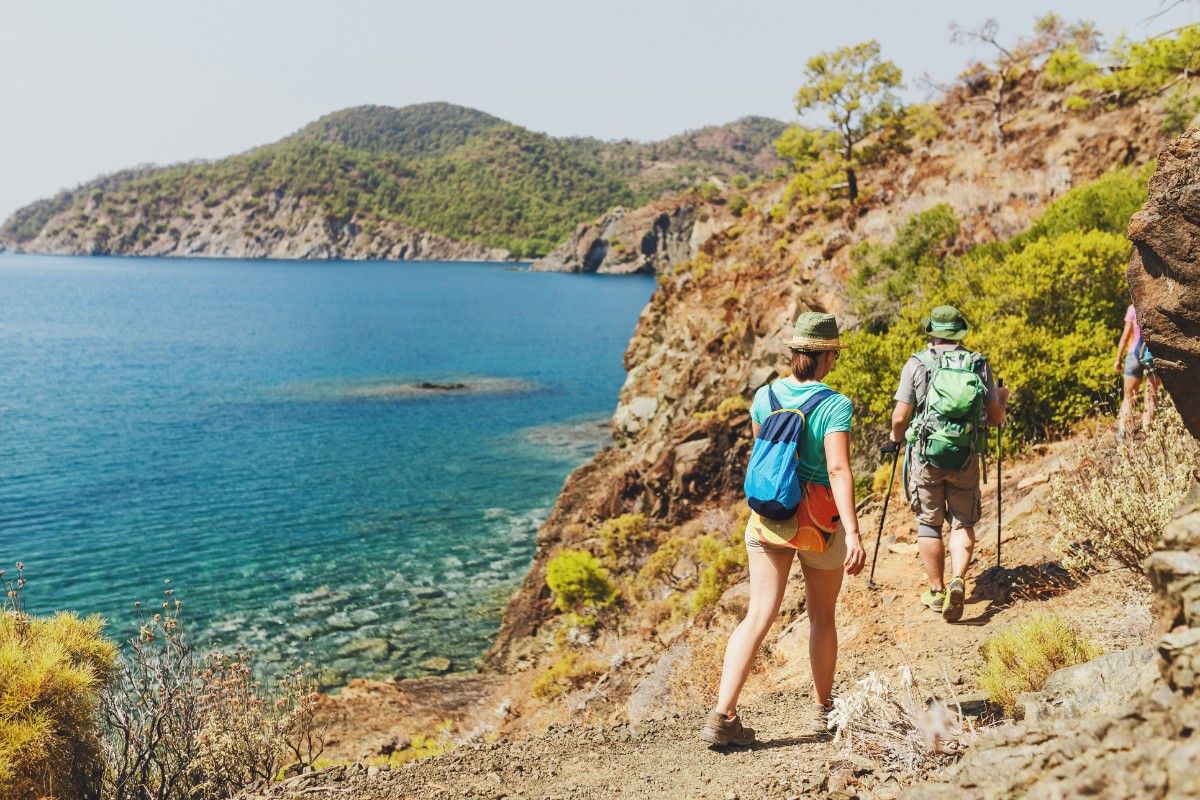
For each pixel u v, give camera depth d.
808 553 3.83
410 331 101.94
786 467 3.68
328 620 20.88
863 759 3.47
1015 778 2.25
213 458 38.91
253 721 5.79
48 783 4.11
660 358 30.45
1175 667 2.07
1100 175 19.48
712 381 23.64
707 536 15.84
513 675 14.34
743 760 3.99
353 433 44.53
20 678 4.18
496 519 29.55
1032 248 11.18
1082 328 10.15
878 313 16.38
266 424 47.16
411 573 24.22
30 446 41.34
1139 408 7.46
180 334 97.31
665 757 4.34
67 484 34.28
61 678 4.28
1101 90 22.58
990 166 22.47
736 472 18.72
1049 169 20.36
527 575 20.72
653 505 19.33
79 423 47.41
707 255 33.50
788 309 20.95
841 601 6.70
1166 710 2.05
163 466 37.38
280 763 5.93
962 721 3.48
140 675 5.50
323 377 65.19
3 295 164.12
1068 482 5.56
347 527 28.61
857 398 13.27
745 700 5.87
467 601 22.08
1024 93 29.05
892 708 3.55
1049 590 5.34
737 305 25.97
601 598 15.41
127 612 21.41
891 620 6.02
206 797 5.13
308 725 6.78
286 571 24.41
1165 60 20.19
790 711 4.95
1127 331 6.97
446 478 35.22
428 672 18.12
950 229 17.61
